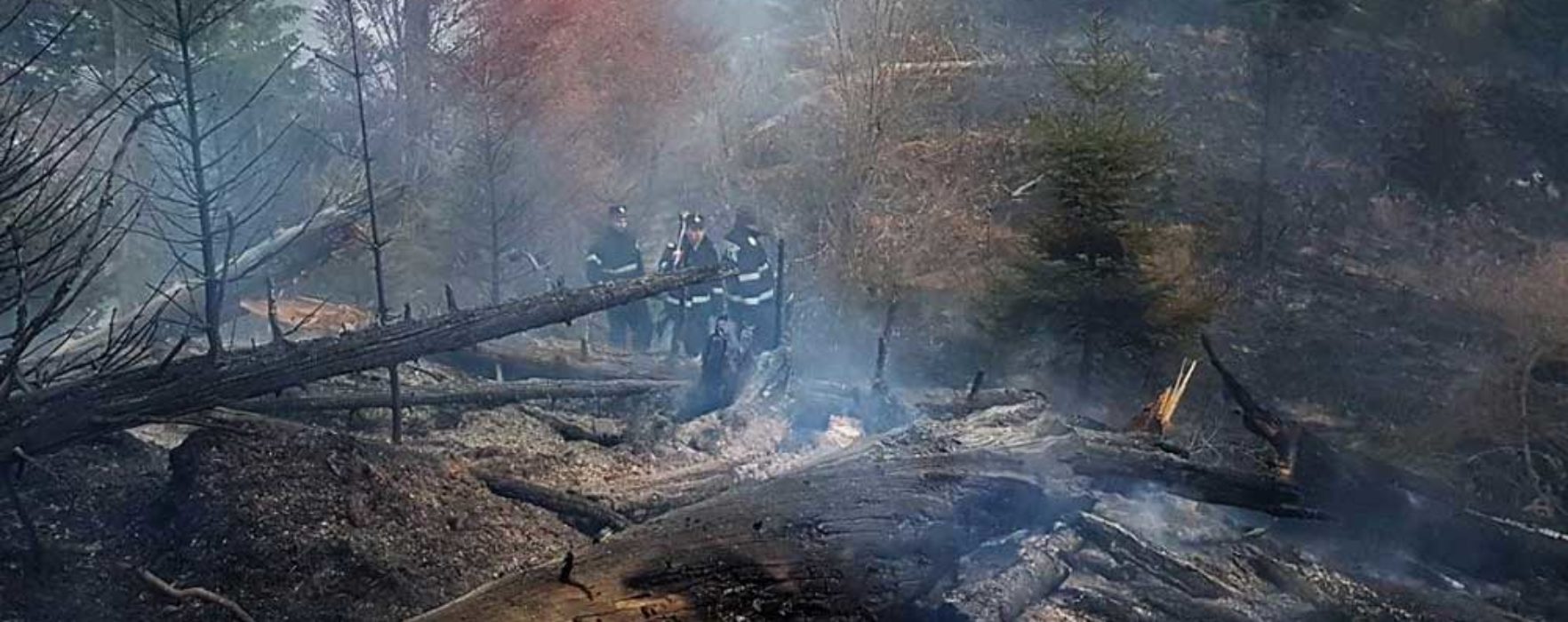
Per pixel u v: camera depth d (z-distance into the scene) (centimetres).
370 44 1412
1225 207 1753
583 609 414
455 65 1412
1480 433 1123
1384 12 2380
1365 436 1163
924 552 475
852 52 1684
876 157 1616
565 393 824
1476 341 1408
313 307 1123
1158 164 1253
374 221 760
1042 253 1204
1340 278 1620
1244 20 2309
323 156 1375
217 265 941
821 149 1741
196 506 491
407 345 587
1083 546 569
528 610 411
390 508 515
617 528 557
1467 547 614
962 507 498
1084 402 1195
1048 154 1213
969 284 1438
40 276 576
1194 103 2050
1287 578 579
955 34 2123
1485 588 607
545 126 1495
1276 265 1648
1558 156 2045
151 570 471
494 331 625
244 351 544
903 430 587
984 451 542
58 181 725
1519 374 1227
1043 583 512
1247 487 587
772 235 1582
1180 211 1731
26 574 454
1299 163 1950
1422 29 2397
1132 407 1201
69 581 457
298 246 1000
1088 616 511
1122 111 1241
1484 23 2373
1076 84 1247
